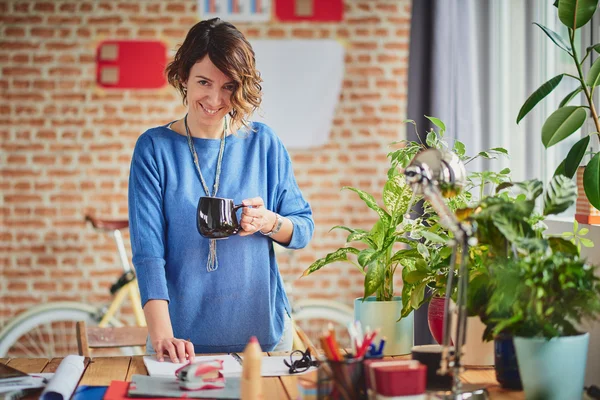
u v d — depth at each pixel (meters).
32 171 4.62
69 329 4.62
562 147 2.98
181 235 2.01
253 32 4.62
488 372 1.76
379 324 1.95
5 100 4.60
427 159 1.54
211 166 2.06
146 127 4.63
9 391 1.57
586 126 2.63
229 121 2.13
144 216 1.98
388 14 4.64
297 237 2.06
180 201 2.02
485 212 1.55
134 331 2.52
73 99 4.61
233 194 2.06
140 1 4.59
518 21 3.10
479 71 3.08
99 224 4.33
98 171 4.63
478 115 3.08
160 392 1.54
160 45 4.61
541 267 1.48
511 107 3.12
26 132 4.61
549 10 3.06
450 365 1.50
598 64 1.97
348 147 4.67
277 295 2.16
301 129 4.66
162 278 1.94
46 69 4.60
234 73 1.93
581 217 1.97
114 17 4.59
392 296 2.03
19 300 4.63
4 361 1.92
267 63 4.62
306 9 4.62
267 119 4.64
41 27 4.58
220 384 1.59
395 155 2.13
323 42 4.63
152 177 2.01
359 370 1.45
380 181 4.67
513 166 3.09
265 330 2.07
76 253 4.63
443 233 2.00
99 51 4.60
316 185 4.67
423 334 3.15
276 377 1.71
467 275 1.66
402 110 4.66
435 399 1.43
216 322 2.03
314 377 1.52
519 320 1.53
